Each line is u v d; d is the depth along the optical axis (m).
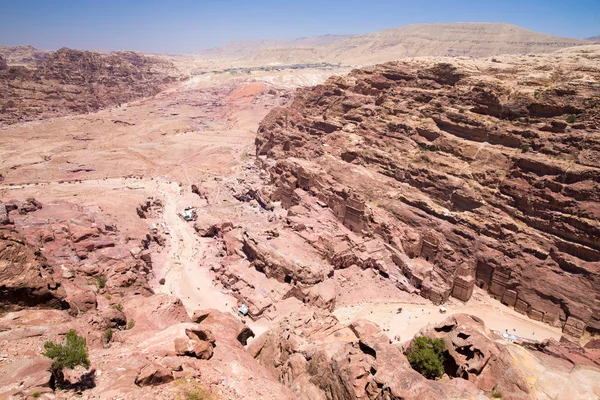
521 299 71.25
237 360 33.47
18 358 26.72
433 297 72.44
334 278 76.50
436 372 34.97
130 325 42.91
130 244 79.75
